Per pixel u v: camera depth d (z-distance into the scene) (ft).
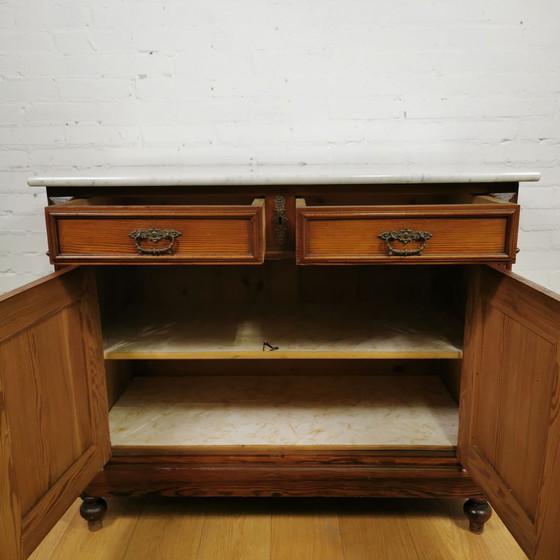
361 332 4.66
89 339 3.90
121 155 5.51
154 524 4.44
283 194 3.90
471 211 3.53
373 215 3.53
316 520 4.47
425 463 4.24
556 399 2.79
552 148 5.43
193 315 5.16
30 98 5.37
